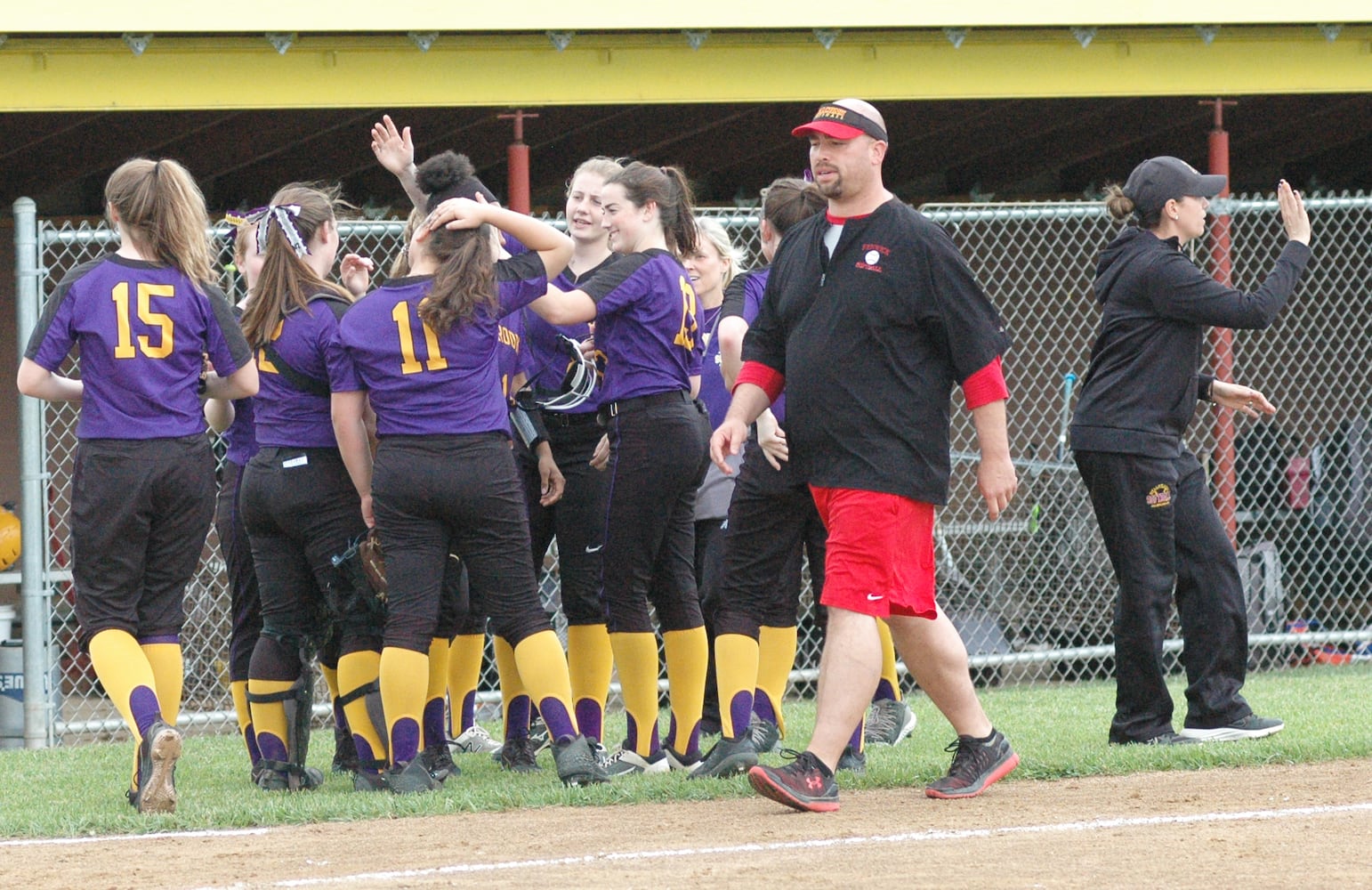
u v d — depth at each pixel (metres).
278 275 17.61
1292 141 42.16
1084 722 22.73
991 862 12.16
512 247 19.17
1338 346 46.22
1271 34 31.44
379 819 15.02
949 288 14.63
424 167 17.55
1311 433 43.53
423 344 16.25
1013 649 32.50
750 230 42.62
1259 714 22.34
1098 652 30.16
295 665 18.19
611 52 28.81
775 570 17.61
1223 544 19.70
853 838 13.21
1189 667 19.80
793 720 24.44
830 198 15.00
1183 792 15.43
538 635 16.78
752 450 17.58
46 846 14.16
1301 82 31.69
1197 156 42.53
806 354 14.89
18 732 28.12
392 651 16.50
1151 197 19.44
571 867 12.34
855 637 14.74
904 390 14.73
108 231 26.02
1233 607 19.61
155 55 26.95
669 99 29.05
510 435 16.97
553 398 18.39
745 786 15.84
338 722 19.84
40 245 25.52
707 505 21.17
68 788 19.03
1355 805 14.57
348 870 12.59
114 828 14.94
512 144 28.98
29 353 16.38
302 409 17.45
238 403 18.89
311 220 17.89
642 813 14.90
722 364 18.53
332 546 17.50
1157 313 19.11
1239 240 46.44
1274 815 14.03
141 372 16.34
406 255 18.62
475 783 17.70
